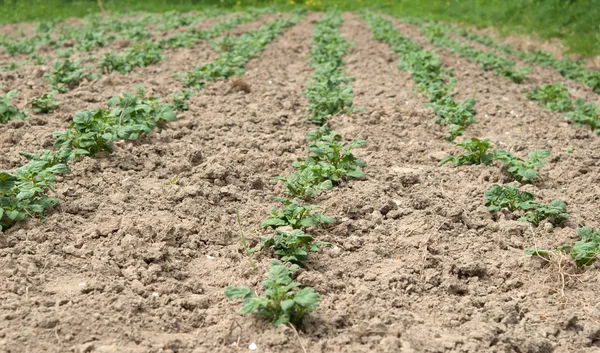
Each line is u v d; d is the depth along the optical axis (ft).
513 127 28.32
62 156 19.53
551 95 33.27
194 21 65.16
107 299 13.67
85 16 77.05
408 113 28.81
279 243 15.96
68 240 16.11
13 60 42.19
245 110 27.55
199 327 13.47
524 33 64.59
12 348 11.94
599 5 61.72
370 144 24.76
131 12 77.61
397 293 14.89
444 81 37.06
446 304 14.61
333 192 19.94
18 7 78.64
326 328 13.33
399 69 38.29
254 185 20.30
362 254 16.58
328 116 27.91
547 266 16.22
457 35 63.00
